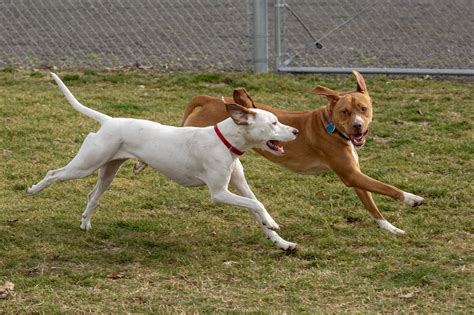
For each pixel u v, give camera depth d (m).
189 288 7.29
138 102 12.36
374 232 8.56
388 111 11.99
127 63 14.38
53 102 12.29
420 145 10.82
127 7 18.03
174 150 8.02
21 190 9.50
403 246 8.23
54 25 16.81
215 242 8.34
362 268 7.67
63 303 6.97
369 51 14.86
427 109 12.05
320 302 7.01
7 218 8.70
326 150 8.74
